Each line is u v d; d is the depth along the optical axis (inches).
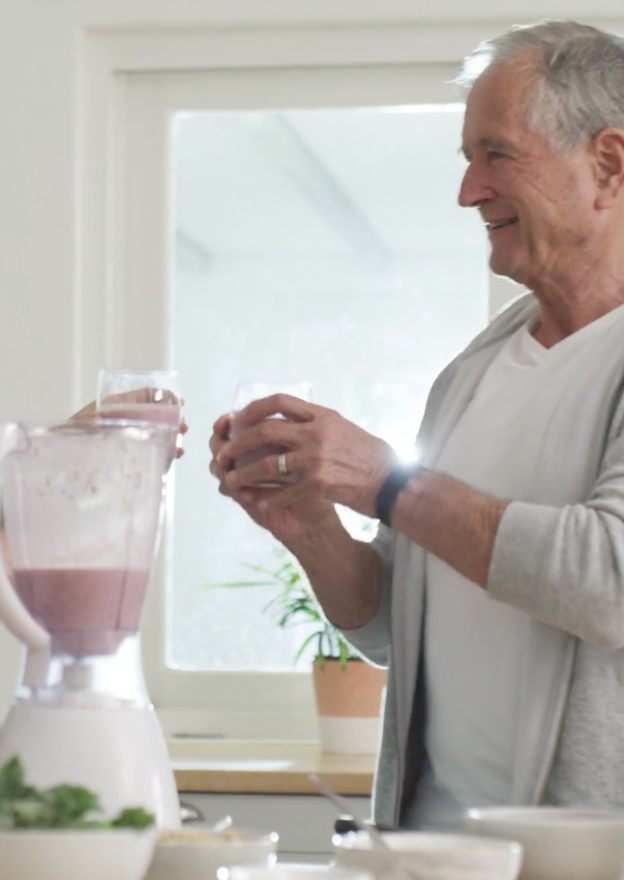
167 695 119.0
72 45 117.0
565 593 59.2
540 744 61.6
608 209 69.7
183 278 121.1
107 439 40.9
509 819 43.9
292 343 120.6
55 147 117.0
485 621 66.4
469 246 118.9
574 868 42.3
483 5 113.6
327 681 105.2
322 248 120.9
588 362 66.8
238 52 117.5
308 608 111.1
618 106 69.6
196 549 119.5
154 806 41.6
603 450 64.9
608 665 61.6
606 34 71.9
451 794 67.1
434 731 68.4
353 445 63.6
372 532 105.1
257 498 66.3
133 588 41.9
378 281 120.5
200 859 39.1
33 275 116.9
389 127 119.0
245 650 118.7
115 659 42.0
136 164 119.9
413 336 119.8
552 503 64.8
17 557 41.4
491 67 71.4
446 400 74.4
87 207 118.7
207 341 121.0
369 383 120.0
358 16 114.4
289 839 91.7
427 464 73.2
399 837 42.2
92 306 118.4
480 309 119.0
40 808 36.9
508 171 69.6
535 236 69.6
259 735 117.4
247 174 120.9
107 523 41.2
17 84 117.4
